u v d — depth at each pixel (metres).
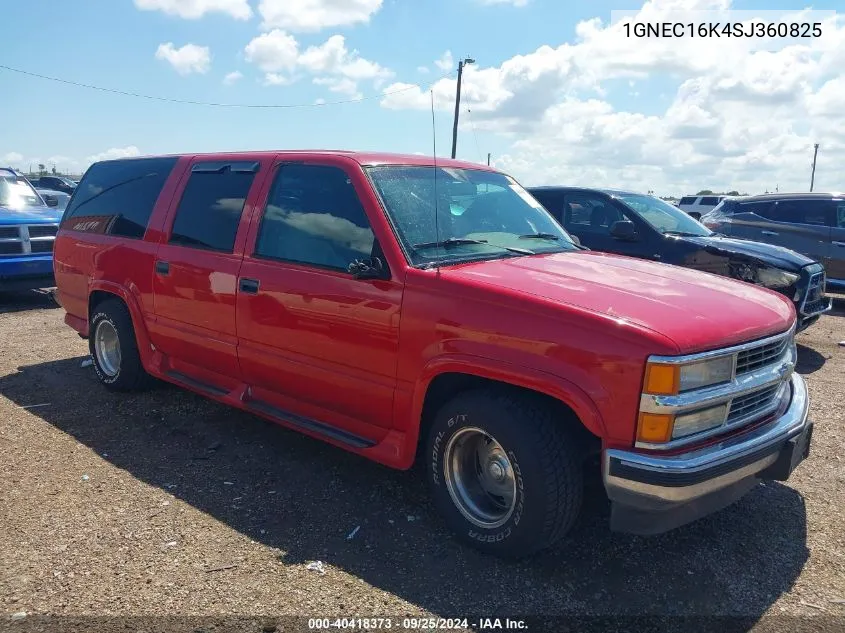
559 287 3.38
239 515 3.84
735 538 3.67
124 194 5.77
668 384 2.89
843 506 4.06
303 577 3.24
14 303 10.66
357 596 3.10
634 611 3.04
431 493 3.82
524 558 3.44
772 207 12.09
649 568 3.38
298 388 4.25
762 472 3.46
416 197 4.09
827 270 11.42
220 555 3.42
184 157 5.36
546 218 4.88
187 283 4.85
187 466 4.48
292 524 3.75
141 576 3.23
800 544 3.62
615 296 3.30
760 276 7.43
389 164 4.22
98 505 3.92
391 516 3.85
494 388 3.38
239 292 4.44
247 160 4.74
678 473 2.89
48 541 3.52
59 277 6.48
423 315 3.51
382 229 3.78
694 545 3.60
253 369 4.50
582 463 3.32
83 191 6.39
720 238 8.25
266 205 4.46
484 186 4.65
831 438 5.17
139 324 5.41
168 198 5.24
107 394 5.91
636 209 8.38
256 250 4.41
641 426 2.92
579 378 3.02
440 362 3.42
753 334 3.26
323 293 3.94
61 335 8.29
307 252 4.13
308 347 4.06
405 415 3.67
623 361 2.93
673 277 3.84
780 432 3.36
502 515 3.42
